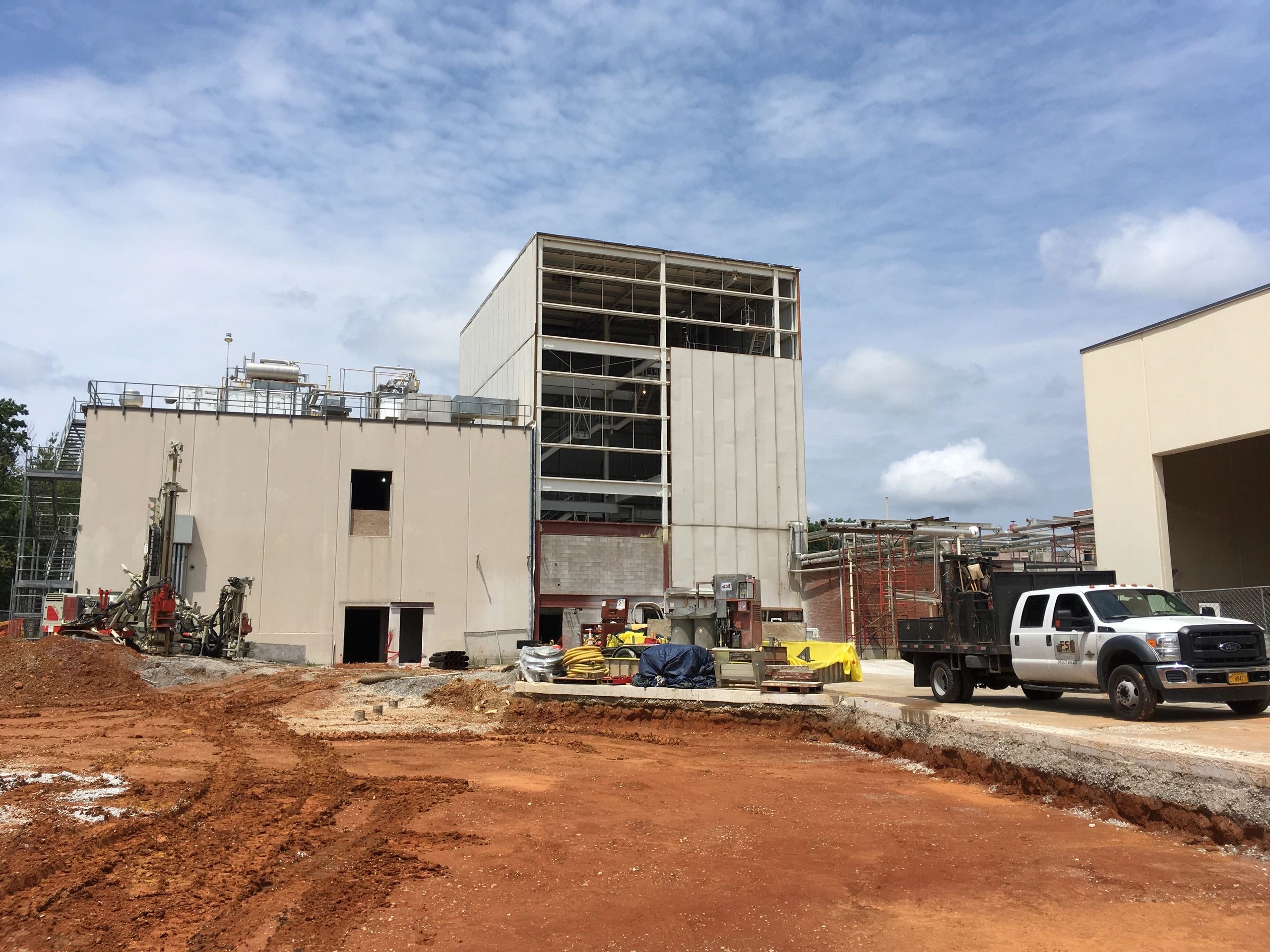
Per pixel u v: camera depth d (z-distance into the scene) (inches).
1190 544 1186.0
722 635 1079.6
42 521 2299.5
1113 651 617.6
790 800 541.0
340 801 500.1
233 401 1844.2
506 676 1114.7
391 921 318.0
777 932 318.0
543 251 2175.2
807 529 2185.0
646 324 2539.4
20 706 995.3
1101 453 1149.1
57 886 338.0
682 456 2137.1
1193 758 445.4
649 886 366.0
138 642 1357.0
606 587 2015.3
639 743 798.5
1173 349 1071.0
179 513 1742.1
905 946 306.0
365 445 1860.2
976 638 756.0
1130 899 350.3
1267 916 329.4
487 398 2222.0
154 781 539.2
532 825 462.9
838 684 1041.5
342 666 1630.2
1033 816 496.4
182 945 289.6
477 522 1897.1
